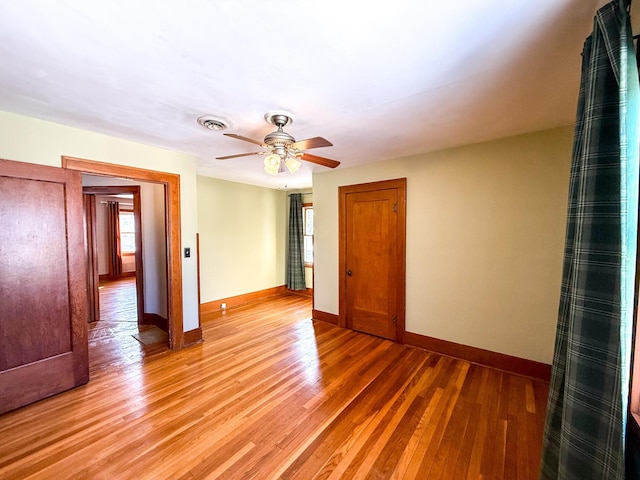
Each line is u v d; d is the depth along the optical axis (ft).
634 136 2.90
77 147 7.62
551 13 3.53
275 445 5.56
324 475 4.87
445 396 7.23
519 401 7.01
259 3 3.33
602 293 3.07
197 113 6.59
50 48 4.17
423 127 7.55
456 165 9.33
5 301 6.48
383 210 11.16
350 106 6.22
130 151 8.71
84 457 5.24
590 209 3.21
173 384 7.80
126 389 7.55
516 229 8.32
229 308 15.66
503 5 3.42
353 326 12.25
